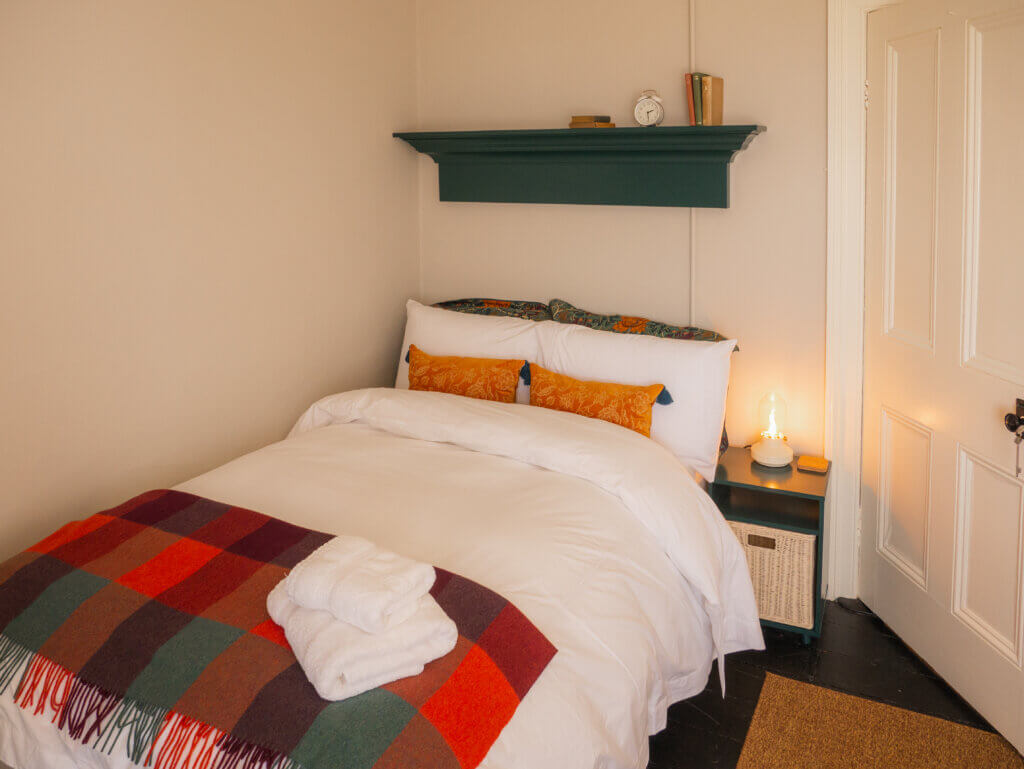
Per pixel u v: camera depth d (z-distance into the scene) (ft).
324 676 5.18
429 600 5.85
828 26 9.02
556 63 10.71
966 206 7.61
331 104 10.27
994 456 7.50
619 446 8.37
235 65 8.96
